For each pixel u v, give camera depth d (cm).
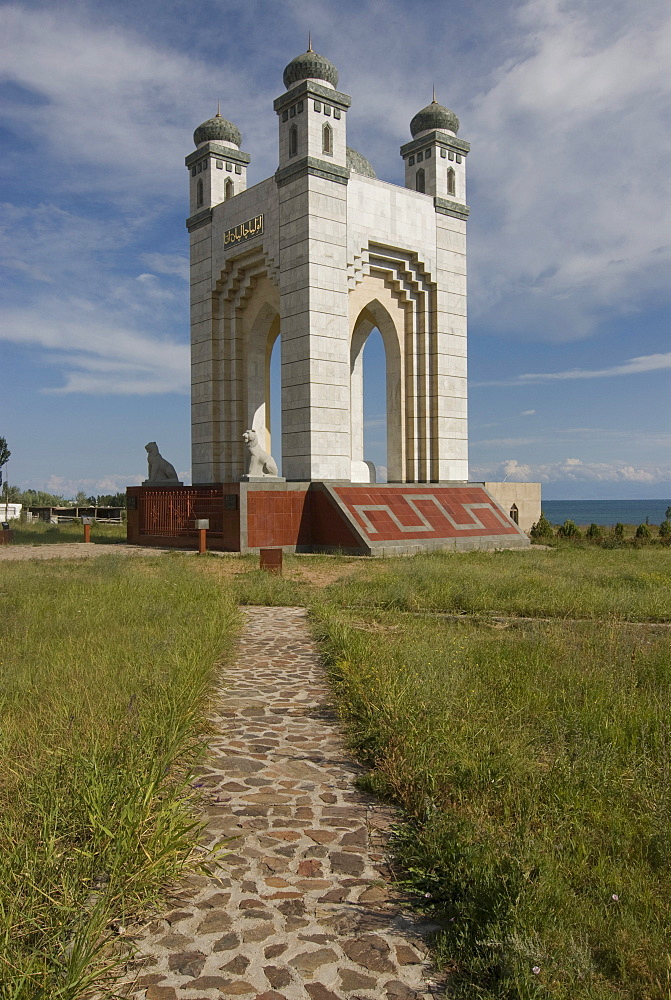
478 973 368
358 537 2686
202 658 916
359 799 591
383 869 481
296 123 2978
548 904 404
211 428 3494
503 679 841
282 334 3064
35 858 419
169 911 430
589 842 479
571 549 3184
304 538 2858
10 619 1123
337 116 3011
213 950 394
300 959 387
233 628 1212
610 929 391
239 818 552
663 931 390
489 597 1481
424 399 3472
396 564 2188
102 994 356
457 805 539
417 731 655
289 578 1953
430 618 1336
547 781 565
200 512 2948
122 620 1145
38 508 5284
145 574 1775
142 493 3247
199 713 766
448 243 3494
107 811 470
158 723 648
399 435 3456
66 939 381
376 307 3378
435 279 3431
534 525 3969
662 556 2642
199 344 3562
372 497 2939
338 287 3008
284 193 3028
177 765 633
